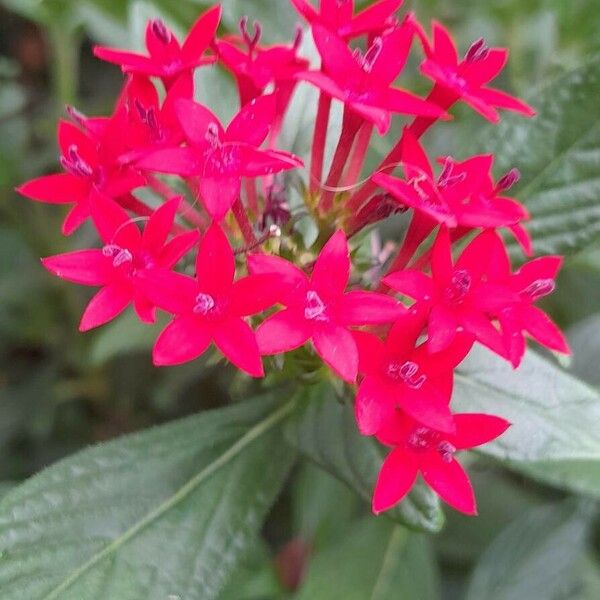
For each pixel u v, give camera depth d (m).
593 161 0.14
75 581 0.12
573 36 0.17
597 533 0.18
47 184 0.11
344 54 0.11
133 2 0.17
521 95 0.17
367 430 0.10
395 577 0.16
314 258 0.12
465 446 0.10
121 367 0.21
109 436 0.22
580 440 0.11
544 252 0.14
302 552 0.18
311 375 0.12
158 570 0.12
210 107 0.15
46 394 0.21
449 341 0.10
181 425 0.13
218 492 0.13
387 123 0.10
